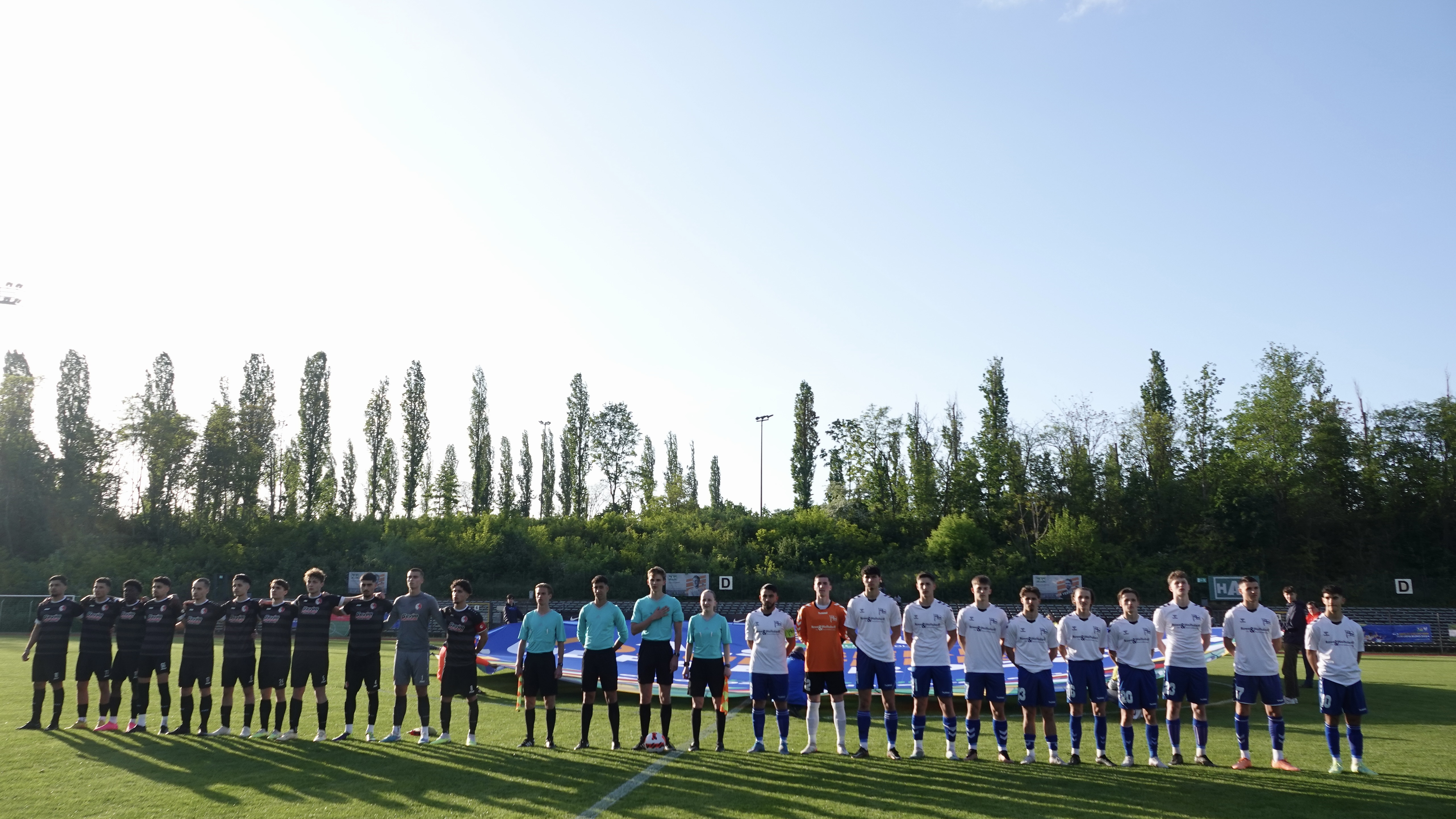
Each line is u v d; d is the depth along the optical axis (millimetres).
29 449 55344
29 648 11789
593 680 10375
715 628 10508
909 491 60812
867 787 8219
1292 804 7652
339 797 7730
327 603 11125
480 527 54562
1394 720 13430
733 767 9172
